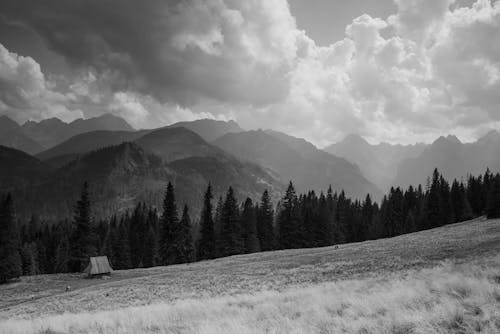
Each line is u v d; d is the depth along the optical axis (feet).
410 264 95.66
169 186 272.10
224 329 34.45
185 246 260.62
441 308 29.68
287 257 182.29
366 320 31.60
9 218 209.26
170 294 105.29
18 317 98.84
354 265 114.83
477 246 102.17
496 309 27.45
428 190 355.15
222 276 134.00
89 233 238.27
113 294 122.62
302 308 44.98
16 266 200.54
